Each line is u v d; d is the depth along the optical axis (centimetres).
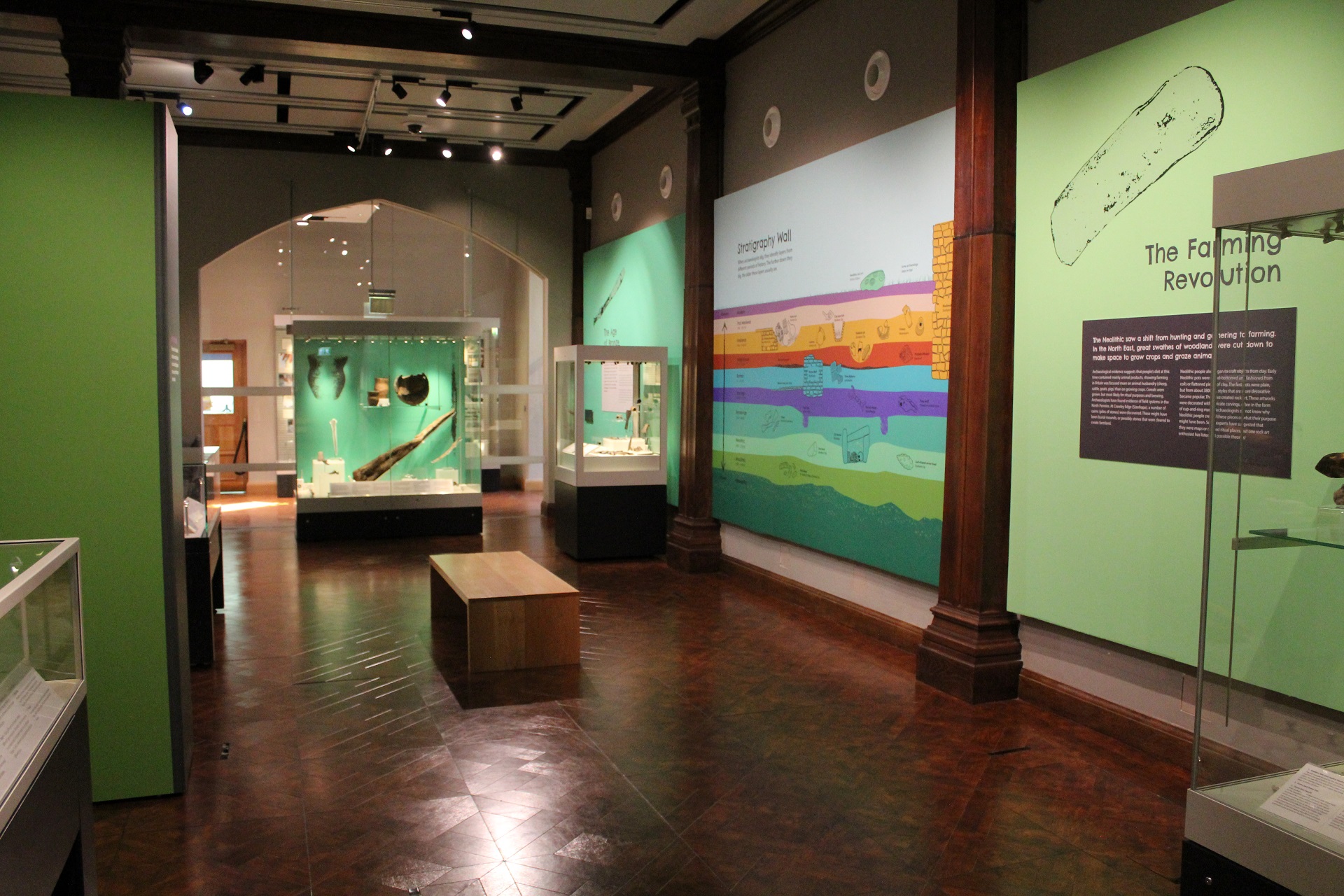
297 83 943
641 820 391
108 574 402
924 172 596
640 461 973
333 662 614
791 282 752
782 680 574
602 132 1191
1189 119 418
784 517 772
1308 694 218
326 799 411
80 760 265
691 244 904
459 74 916
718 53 864
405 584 858
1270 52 384
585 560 966
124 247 393
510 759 455
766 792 418
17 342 385
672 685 566
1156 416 437
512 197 1268
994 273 523
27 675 232
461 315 1333
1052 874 348
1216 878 233
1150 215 438
